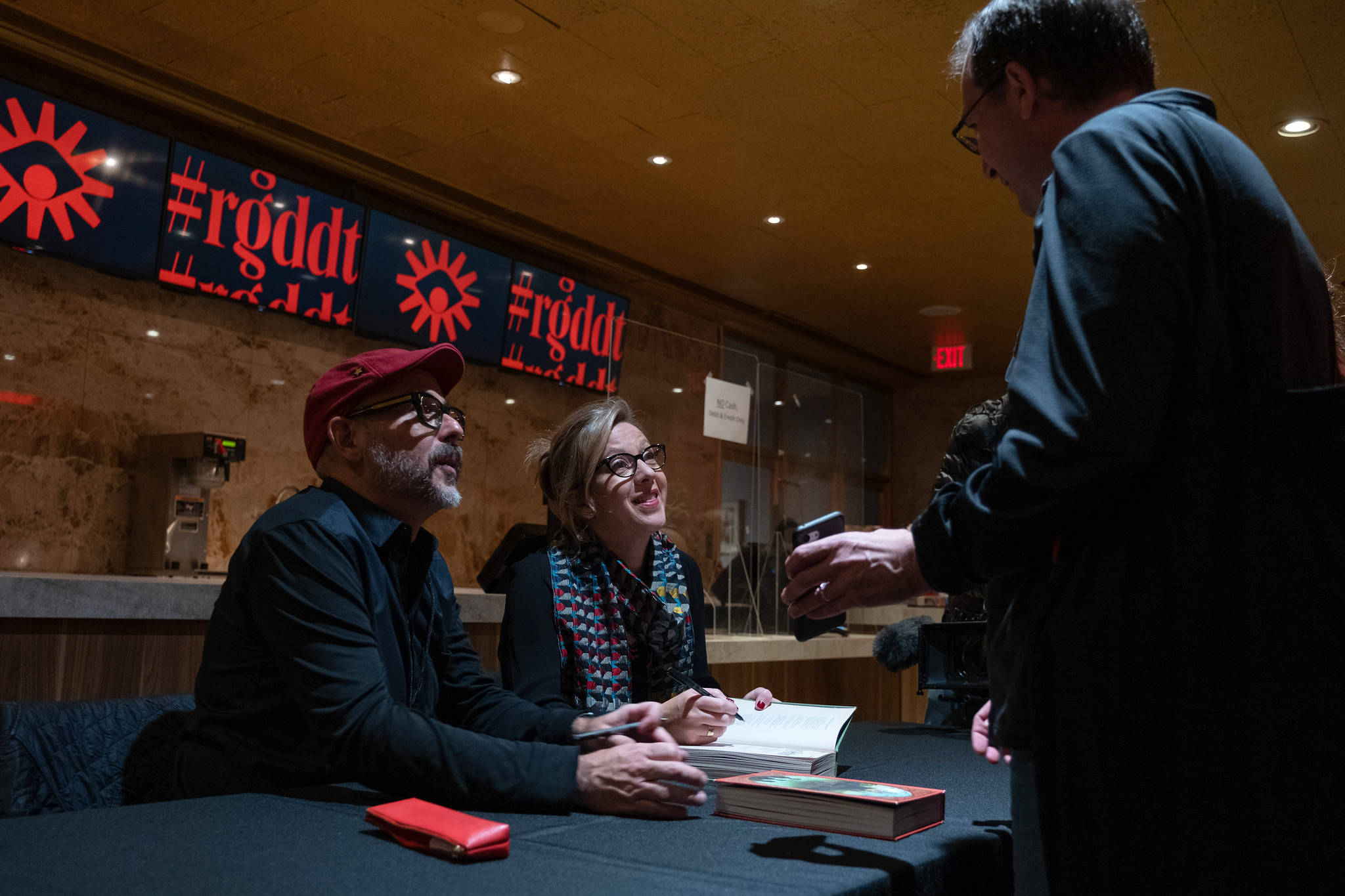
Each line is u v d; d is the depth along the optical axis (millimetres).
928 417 10430
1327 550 678
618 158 5285
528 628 1704
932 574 829
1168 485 733
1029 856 762
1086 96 873
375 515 1445
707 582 3580
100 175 4387
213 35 4207
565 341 6543
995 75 910
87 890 722
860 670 4051
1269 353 734
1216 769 676
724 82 4457
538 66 4371
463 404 6176
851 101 4598
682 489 3545
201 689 1316
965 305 7809
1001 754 935
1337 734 654
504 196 5828
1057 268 759
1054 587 760
